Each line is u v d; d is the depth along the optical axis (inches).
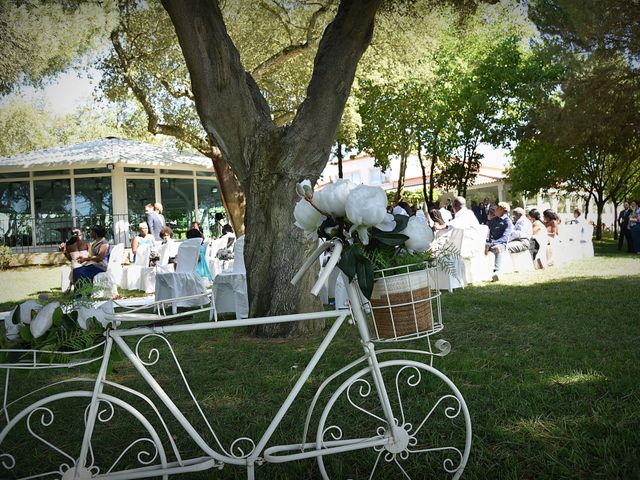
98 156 794.8
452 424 134.0
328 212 94.9
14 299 474.3
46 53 454.3
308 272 260.1
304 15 551.2
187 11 235.9
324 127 251.8
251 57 577.9
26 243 829.2
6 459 129.5
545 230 514.9
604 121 682.2
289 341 247.4
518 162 1058.1
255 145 254.8
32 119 967.6
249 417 148.5
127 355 96.5
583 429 127.4
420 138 1039.6
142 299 403.2
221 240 532.4
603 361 182.1
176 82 592.1
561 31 494.3
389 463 118.3
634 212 664.4
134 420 153.6
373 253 95.0
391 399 155.3
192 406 161.6
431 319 98.6
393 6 382.0
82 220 832.3
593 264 521.7
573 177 991.6
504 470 112.1
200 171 932.6
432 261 98.1
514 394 153.8
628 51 539.8
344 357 207.9
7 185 835.4
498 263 455.2
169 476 117.0
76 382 193.6
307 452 101.9
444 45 911.7
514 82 954.7
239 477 114.8
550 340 219.5
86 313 95.2
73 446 135.9
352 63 252.1
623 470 107.3
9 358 93.0
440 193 1390.3
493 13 414.6
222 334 271.0
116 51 561.0
